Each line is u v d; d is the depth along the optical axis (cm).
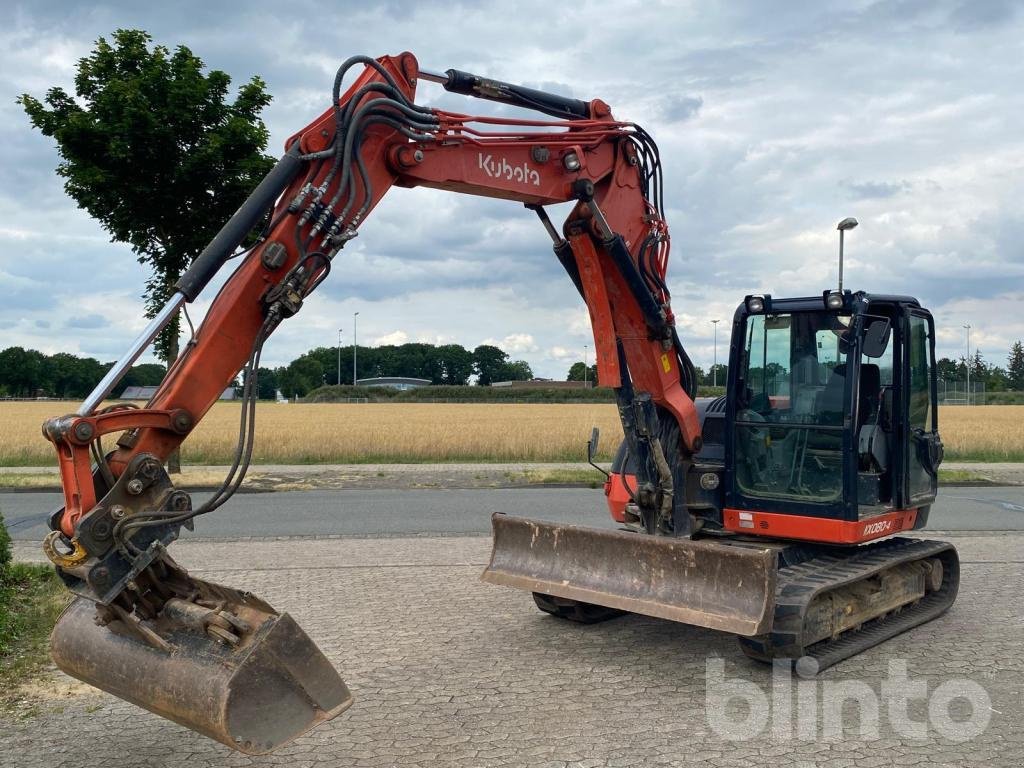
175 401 457
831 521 678
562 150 637
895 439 743
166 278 1585
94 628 468
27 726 526
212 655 413
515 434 2609
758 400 722
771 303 711
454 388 8112
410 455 2273
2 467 2138
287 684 407
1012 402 6956
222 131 1518
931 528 1262
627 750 494
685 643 699
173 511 439
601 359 680
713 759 483
